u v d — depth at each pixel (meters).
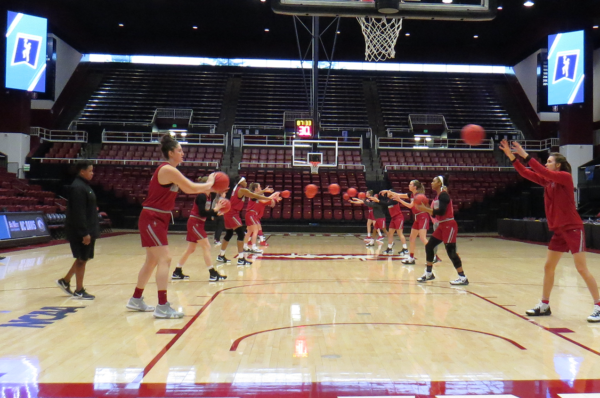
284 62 28.42
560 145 20.56
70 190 5.36
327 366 3.16
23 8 19.89
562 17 20.56
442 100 27.22
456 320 4.54
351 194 12.20
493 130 24.73
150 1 21.48
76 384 2.81
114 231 18.06
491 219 20.00
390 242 11.33
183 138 23.41
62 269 8.00
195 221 6.85
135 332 4.05
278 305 5.22
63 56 24.44
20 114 19.52
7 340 3.77
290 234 18.08
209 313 4.81
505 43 26.59
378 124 25.61
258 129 24.69
